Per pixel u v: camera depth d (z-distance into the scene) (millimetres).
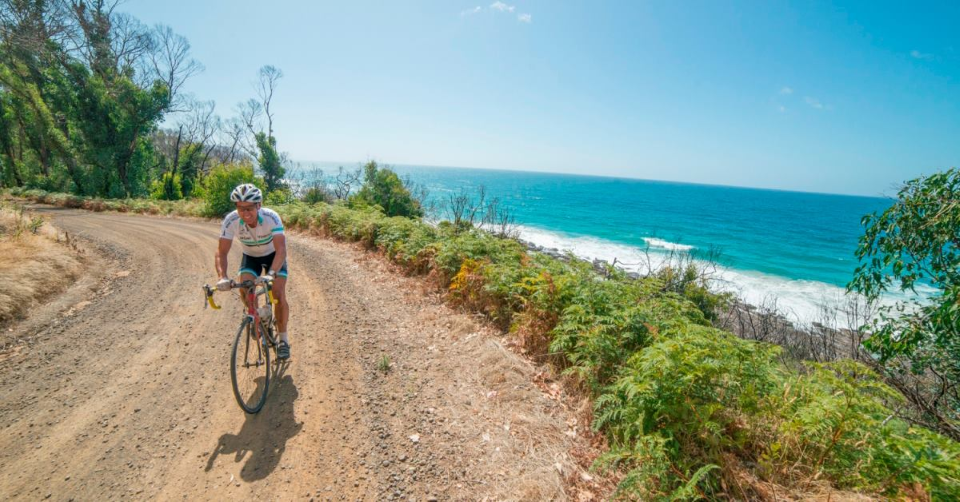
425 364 4852
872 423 2891
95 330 5688
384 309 6785
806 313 16594
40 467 3059
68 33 25281
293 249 11828
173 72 33562
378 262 10094
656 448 2791
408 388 4297
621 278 7098
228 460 3178
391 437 3502
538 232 38375
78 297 7074
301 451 3301
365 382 4406
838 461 2900
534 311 5531
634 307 5023
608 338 4312
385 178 25156
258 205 3965
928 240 4871
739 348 3795
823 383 3584
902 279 5254
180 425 3596
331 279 8617
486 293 6480
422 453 3311
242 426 3604
